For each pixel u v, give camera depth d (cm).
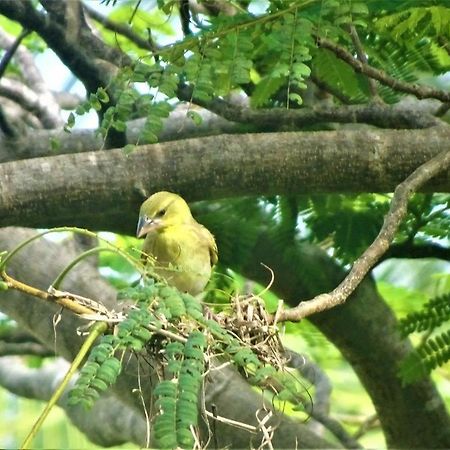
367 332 1534
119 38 1666
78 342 1355
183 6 1139
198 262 1244
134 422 1600
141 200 1195
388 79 1103
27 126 1591
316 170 1192
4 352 1728
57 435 1767
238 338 802
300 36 980
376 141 1198
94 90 1255
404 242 1405
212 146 1189
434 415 1565
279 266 1444
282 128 1255
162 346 746
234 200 1406
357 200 1406
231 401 1317
